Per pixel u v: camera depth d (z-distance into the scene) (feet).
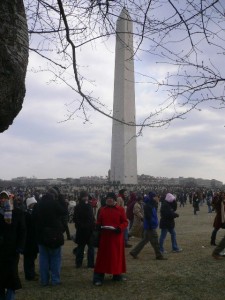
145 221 37.06
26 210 31.94
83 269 32.50
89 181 360.69
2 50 8.69
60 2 12.17
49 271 28.09
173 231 41.06
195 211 112.06
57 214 26.86
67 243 50.83
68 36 12.77
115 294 24.80
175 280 27.76
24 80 9.43
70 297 24.16
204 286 26.08
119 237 27.53
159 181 374.84
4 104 8.85
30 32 12.74
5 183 275.18
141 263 34.86
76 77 13.15
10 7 9.13
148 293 24.90
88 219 32.63
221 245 34.63
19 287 19.53
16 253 19.60
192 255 38.01
